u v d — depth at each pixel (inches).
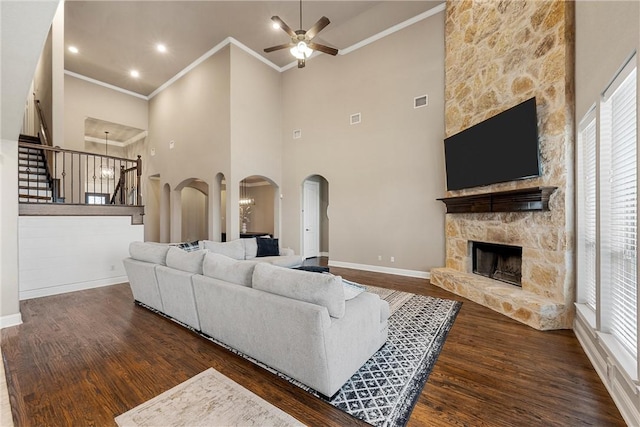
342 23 215.0
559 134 120.3
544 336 108.9
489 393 75.1
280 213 290.4
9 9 55.3
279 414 67.2
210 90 263.7
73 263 176.7
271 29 229.0
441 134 197.0
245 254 192.9
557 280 120.3
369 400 72.2
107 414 67.6
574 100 118.1
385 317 100.5
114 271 193.8
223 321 97.3
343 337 75.0
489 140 149.4
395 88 217.8
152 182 369.4
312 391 75.8
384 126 223.3
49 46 226.8
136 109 349.4
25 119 299.0
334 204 252.2
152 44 250.4
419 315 130.6
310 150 268.5
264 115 273.3
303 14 206.7
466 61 171.9
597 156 90.7
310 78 268.1
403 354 95.0
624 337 78.0
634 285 74.8
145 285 137.0
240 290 88.8
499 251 162.6
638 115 63.1
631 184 77.3
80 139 304.8
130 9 205.5
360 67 236.1
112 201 242.1
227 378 81.5
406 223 213.3
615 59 79.6
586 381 80.4
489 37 155.4
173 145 314.0
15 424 64.6
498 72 150.0
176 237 315.3
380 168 225.5
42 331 114.0
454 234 184.1
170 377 82.4
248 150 258.7
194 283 107.7
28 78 79.5
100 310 138.9
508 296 128.9
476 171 159.0
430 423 64.5
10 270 121.0
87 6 202.5
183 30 230.8
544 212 126.5
